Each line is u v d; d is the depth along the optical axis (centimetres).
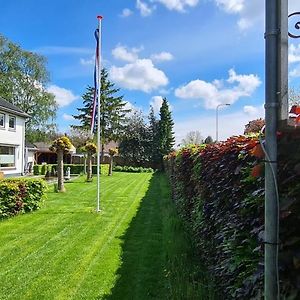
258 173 173
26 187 914
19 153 2652
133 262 491
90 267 474
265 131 145
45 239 634
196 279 376
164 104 4019
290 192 148
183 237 569
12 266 482
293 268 146
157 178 2372
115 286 404
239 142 284
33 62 3356
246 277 213
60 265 485
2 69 3300
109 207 1016
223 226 312
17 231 700
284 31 141
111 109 4234
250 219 218
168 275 405
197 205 488
